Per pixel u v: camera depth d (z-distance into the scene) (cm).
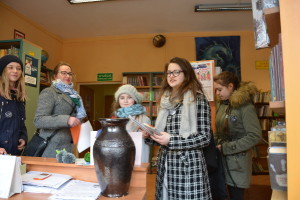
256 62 513
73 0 381
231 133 195
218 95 205
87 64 557
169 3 402
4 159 105
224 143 192
